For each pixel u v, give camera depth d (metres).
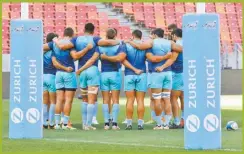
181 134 31.52
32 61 28.58
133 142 28.30
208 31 24.78
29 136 29.14
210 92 24.97
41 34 28.48
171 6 70.19
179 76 35.00
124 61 33.97
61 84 34.44
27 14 28.52
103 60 34.44
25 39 28.42
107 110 34.72
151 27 68.50
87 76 33.97
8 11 65.25
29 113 28.98
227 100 52.94
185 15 24.91
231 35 70.88
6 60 55.53
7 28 63.69
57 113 34.78
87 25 34.03
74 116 42.50
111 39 34.12
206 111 25.03
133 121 40.25
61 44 33.91
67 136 30.58
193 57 24.91
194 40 24.83
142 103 34.19
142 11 69.00
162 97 34.47
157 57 33.75
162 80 34.12
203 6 24.83
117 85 34.41
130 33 67.31
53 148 26.38
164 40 34.00
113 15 68.19
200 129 25.11
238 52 59.09
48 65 35.06
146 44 33.81
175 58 34.38
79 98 49.75
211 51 24.81
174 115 35.12
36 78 28.75
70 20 66.56
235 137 30.00
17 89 28.81
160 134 31.53
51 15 66.50
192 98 25.08
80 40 33.81
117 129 34.34
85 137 30.20
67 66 34.25
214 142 25.20
